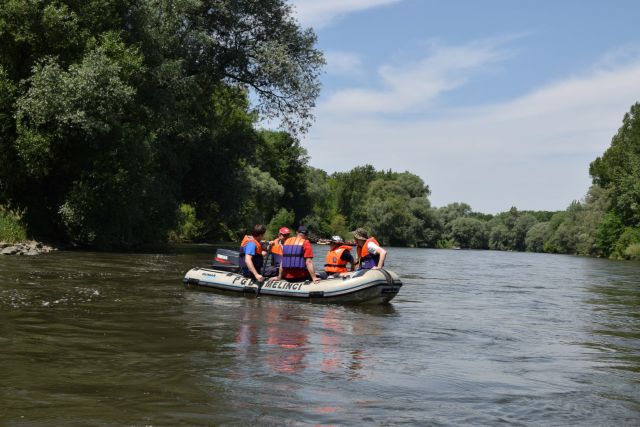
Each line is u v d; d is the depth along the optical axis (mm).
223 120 36594
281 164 73625
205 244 38156
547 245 97875
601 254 68562
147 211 28609
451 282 18062
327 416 3959
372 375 5160
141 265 16484
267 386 4613
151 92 24969
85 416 3740
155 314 7996
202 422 3721
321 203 95250
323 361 5598
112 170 22625
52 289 9961
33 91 19719
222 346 6059
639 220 59719
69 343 5867
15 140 20359
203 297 10242
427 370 5484
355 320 8531
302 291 10578
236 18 30875
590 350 6977
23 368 4840
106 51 21422
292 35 32094
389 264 29609
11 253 17094
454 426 3900
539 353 6660
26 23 20172
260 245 11461
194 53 29797
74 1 21797
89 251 21750
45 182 23062
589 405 4520
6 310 7605
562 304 12422
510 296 13961
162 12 26531
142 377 4715
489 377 5332
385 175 129875
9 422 3578
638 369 5941
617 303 12891
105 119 20844
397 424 3879
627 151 66375
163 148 30328
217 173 36750
